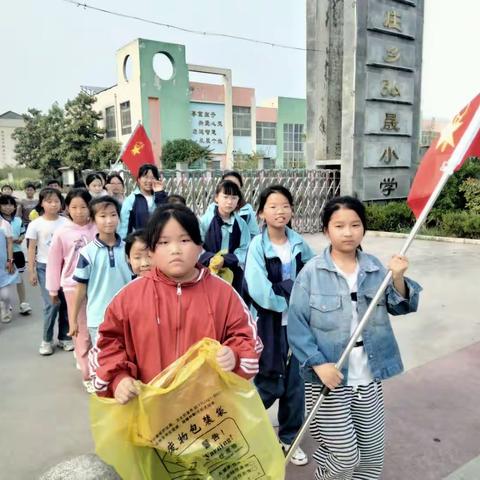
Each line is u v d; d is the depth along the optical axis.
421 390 3.27
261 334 2.41
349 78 10.48
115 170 8.89
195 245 1.55
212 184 10.15
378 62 10.63
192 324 1.55
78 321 3.25
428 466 2.46
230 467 1.49
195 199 10.04
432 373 3.53
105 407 1.47
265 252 2.48
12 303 5.83
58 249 3.53
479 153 1.94
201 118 32.66
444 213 10.25
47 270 3.58
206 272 1.63
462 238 9.29
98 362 1.53
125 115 30.83
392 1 10.66
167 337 1.54
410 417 2.93
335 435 1.86
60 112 29.97
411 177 11.77
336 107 12.01
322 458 1.98
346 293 1.92
